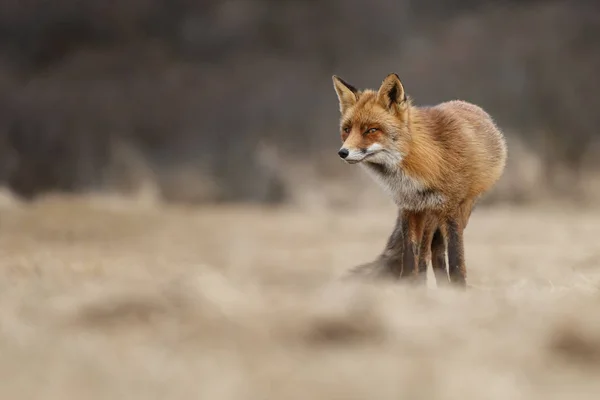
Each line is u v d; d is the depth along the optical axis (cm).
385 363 582
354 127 1141
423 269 1178
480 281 1320
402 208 1168
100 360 588
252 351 619
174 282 826
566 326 634
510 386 527
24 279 1017
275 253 1956
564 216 2966
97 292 802
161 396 512
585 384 543
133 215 2533
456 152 1145
